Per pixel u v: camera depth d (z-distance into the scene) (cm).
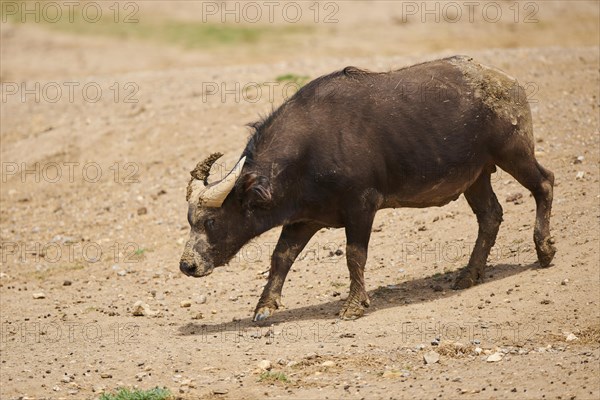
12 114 7581
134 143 6762
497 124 4334
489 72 4403
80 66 11262
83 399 3578
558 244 4588
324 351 3784
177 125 6881
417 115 4212
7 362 4025
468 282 4381
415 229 5191
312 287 4728
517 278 4325
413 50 11425
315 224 4300
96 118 7275
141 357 3947
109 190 6322
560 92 6731
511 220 5022
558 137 5950
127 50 11988
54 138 6981
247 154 4097
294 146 4091
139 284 5141
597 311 3909
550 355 3550
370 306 4297
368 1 13850
